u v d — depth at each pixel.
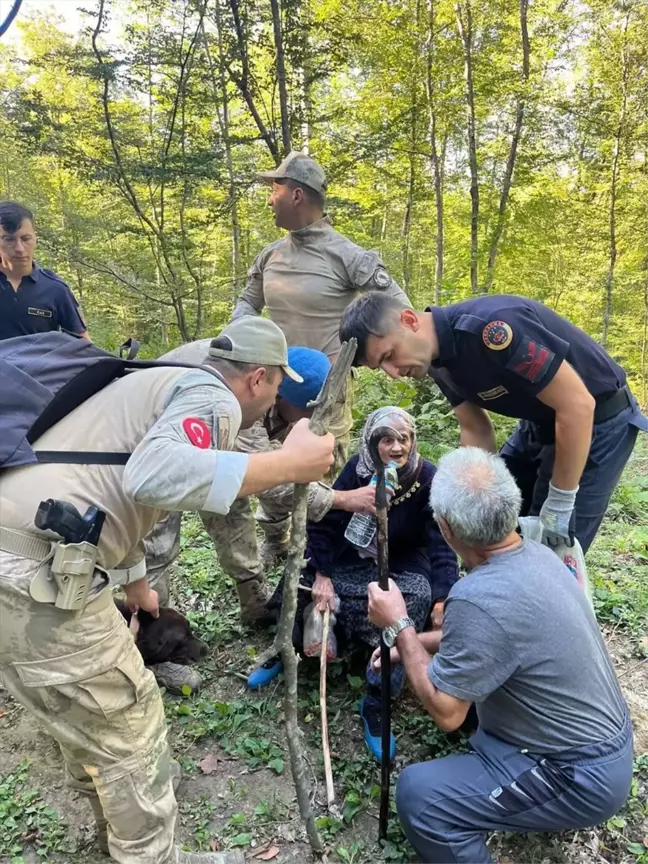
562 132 13.02
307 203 3.13
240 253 14.80
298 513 1.63
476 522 1.73
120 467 1.55
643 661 2.87
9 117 8.00
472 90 12.11
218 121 8.91
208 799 2.24
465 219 15.24
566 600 1.76
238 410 1.56
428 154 12.81
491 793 1.77
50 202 14.05
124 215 10.55
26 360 1.58
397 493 2.58
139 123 8.74
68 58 7.54
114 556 1.62
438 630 2.38
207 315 11.61
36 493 1.46
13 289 3.52
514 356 1.97
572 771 1.73
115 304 11.51
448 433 4.98
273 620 3.07
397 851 2.02
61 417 1.58
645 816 2.12
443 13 11.88
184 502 1.35
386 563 1.96
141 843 1.74
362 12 10.88
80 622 1.52
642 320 14.59
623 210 13.52
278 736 2.49
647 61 12.07
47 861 2.02
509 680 1.75
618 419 2.29
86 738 1.62
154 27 7.58
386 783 2.02
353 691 2.70
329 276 3.17
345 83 11.88
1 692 2.79
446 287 7.25
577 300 15.45
